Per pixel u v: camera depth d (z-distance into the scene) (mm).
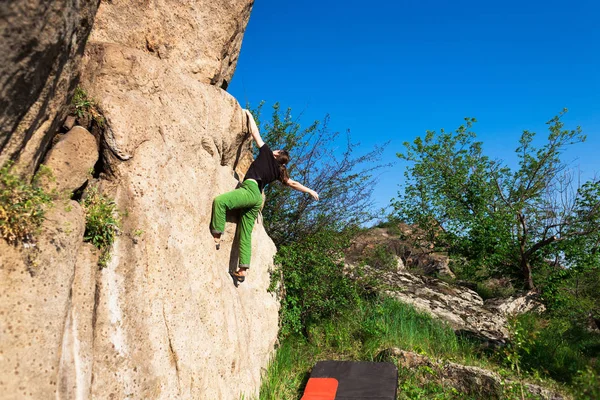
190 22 5133
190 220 4438
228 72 6066
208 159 4945
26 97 2729
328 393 5043
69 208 3188
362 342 7273
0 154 2781
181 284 4098
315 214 8945
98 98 3746
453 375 5883
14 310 2648
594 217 10891
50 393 2748
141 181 3840
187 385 3928
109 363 3299
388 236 12898
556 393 5246
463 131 12234
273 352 6324
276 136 9023
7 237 2734
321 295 7867
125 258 3623
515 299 11578
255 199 5301
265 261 6617
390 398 4832
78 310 3203
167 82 4422
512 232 11695
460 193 12133
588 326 9109
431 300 10500
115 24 4680
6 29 2346
